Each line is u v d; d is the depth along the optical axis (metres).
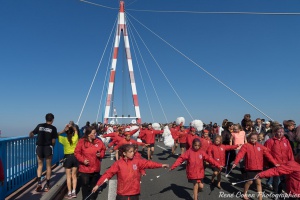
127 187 4.70
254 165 6.66
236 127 9.84
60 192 7.08
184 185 8.40
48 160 6.77
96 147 6.36
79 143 6.37
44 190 6.70
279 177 7.17
